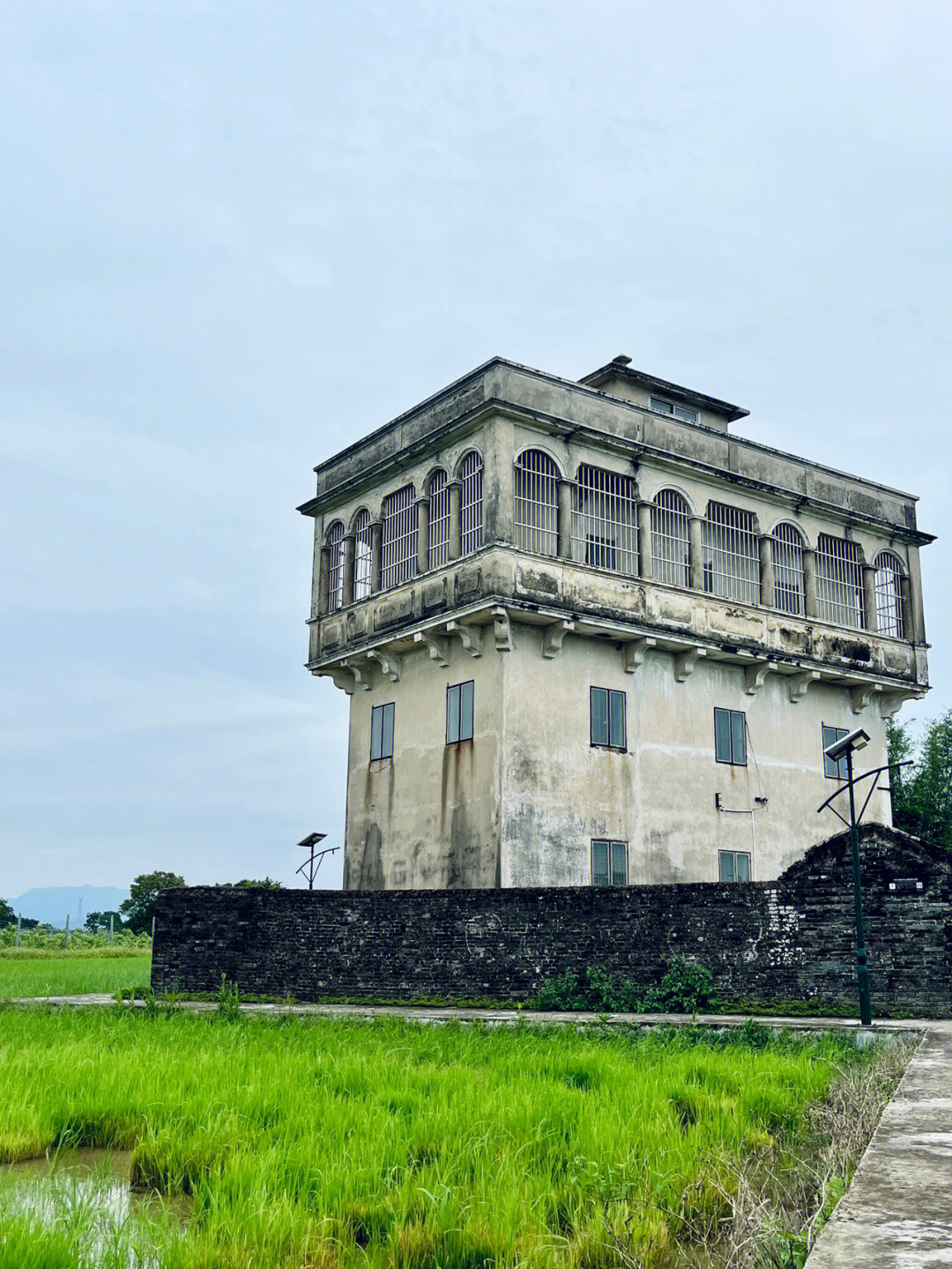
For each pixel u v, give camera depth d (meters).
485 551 26.08
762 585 31.30
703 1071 12.62
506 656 26.52
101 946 57.34
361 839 30.36
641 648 28.33
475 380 27.67
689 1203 7.64
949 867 19.30
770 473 32.22
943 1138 7.50
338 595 32.19
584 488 28.09
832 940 20.08
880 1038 16.28
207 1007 21.86
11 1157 9.28
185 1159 8.62
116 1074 11.58
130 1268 6.48
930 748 40.03
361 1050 14.15
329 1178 7.79
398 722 29.83
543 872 26.08
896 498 35.19
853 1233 5.16
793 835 31.03
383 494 30.53
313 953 23.98
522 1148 8.38
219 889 24.80
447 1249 6.72
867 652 32.88
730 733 30.34
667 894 21.52
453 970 22.78
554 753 26.81
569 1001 21.42
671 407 32.59
